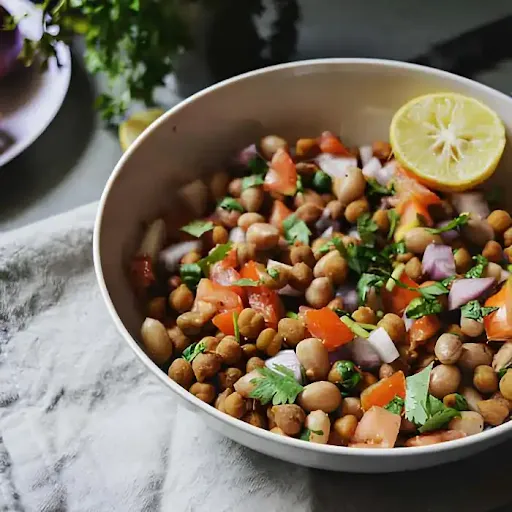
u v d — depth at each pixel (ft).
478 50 2.04
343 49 2.06
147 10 1.91
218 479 1.62
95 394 1.71
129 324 1.64
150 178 1.74
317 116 1.84
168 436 1.66
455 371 1.57
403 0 2.00
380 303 1.65
